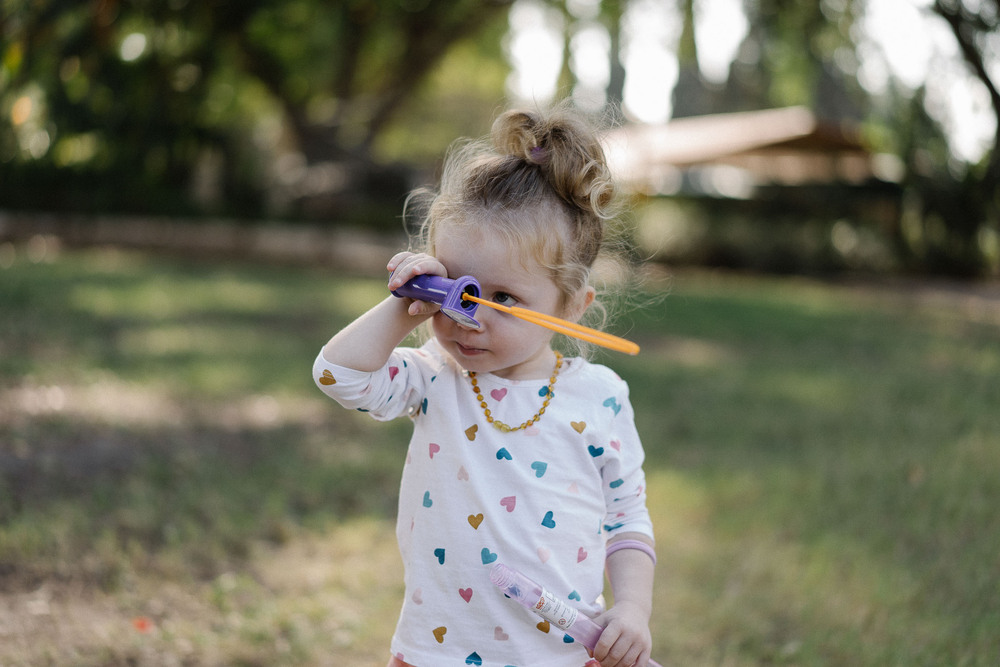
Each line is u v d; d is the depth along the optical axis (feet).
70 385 17.40
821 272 55.36
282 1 42.57
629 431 5.75
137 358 20.13
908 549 10.91
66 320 23.98
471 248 5.31
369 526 11.48
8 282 29.78
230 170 55.01
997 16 29.07
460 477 5.38
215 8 29.45
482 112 96.78
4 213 46.75
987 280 54.49
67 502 11.59
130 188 48.19
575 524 5.41
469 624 5.28
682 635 8.99
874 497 12.76
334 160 60.75
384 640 8.79
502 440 5.41
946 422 17.52
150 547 10.57
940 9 29.48
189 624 8.91
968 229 41.68
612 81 47.16
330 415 16.83
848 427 17.11
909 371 23.36
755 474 13.87
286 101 59.41
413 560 5.48
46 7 14.51
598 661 5.18
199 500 12.02
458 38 59.57
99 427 15.06
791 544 11.11
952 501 12.46
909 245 54.13
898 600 9.52
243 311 28.07
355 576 10.11
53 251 42.27
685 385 20.61
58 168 47.03
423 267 5.15
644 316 32.37
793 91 52.19
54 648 8.26
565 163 5.44
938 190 40.47
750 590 9.92
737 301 38.47
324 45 59.26
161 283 33.01
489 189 5.42
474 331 5.26
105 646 8.37
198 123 29.63
